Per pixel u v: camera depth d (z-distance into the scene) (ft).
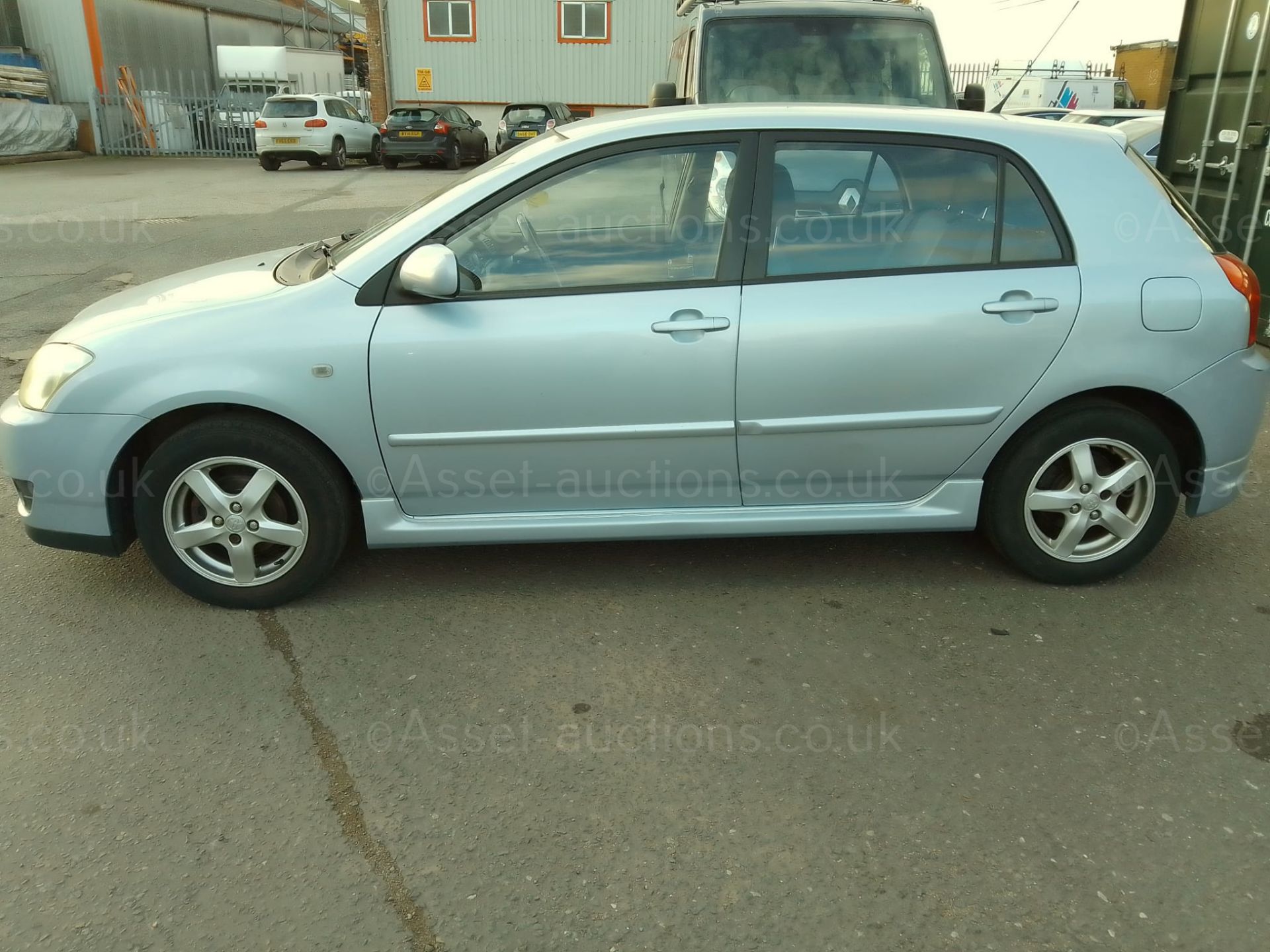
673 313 11.04
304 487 11.39
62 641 11.23
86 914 7.50
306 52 98.63
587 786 8.87
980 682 10.39
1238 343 11.56
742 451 11.48
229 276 12.71
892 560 13.08
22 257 35.17
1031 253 11.35
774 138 11.32
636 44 95.50
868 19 23.68
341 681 10.46
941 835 8.27
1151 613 11.75
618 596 12.19
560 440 11.32
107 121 91.81
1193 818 8.45
